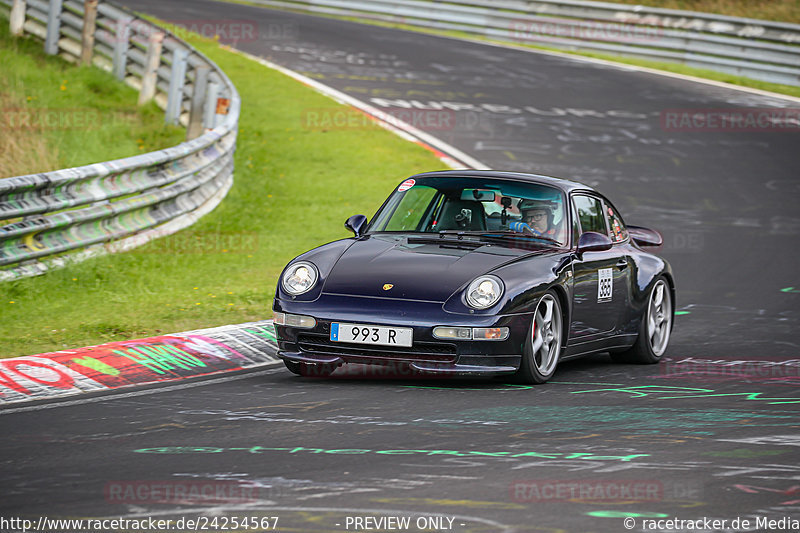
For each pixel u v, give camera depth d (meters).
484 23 119.69
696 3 126.19
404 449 18.36
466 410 21.89
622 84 96.12
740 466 17.42
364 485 16.03
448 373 24.06
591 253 27.98
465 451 18.25
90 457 17.77
